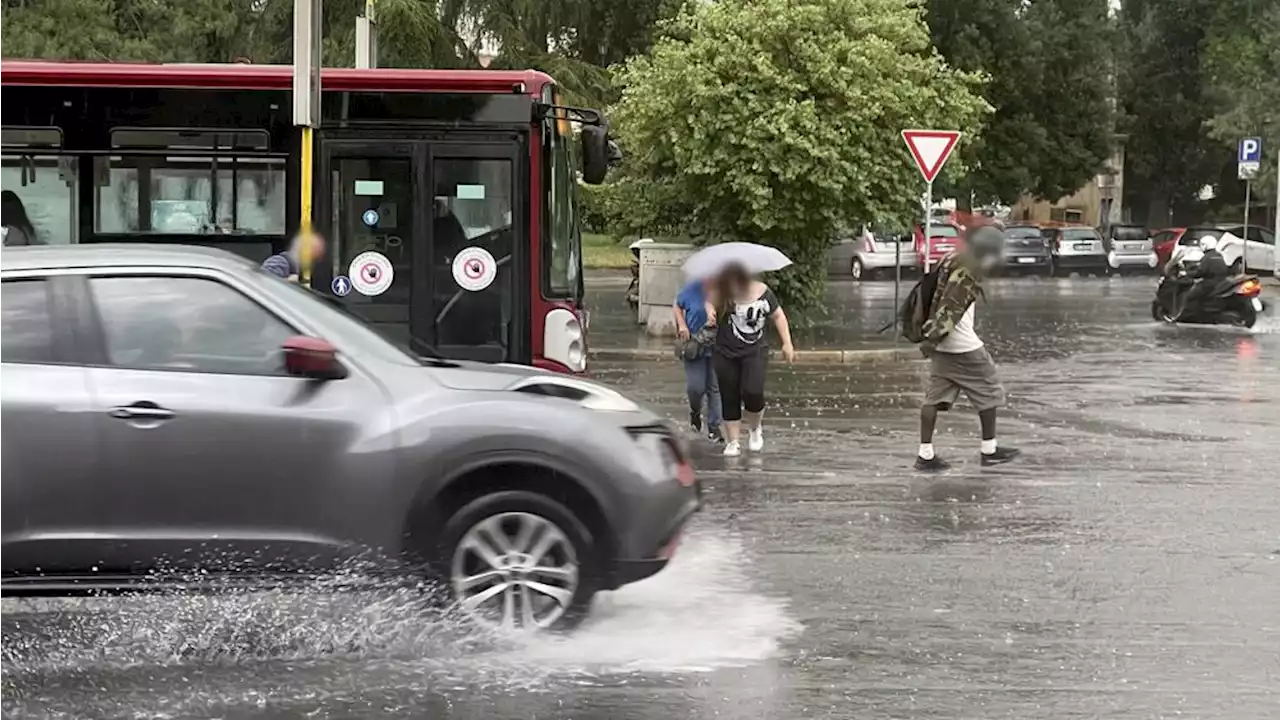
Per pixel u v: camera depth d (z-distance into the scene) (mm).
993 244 15078
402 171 14984
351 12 43250
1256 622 9359
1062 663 8398
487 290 15039
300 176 14844
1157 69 87312
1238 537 11984
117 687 7809
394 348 8734
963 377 15203
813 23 28797
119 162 14695
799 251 30625
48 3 52438
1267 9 77500
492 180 15055
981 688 7926
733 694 7773
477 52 47844
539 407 8508
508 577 8492
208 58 54906
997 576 10578
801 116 28000
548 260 15102
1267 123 56875
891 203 29266
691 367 17297
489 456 8359
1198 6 85500
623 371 24969
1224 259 35188
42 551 8109
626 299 40000
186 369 8352
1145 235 60719
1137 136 87875
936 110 29922
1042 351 28984
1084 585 10320
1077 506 13305
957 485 14375
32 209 14633
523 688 7836
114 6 56188
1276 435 17906
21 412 8070
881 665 8336
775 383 23656
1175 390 22641
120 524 8180
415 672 8102
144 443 8141
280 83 14812
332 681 7934
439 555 8445
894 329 30422
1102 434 17969
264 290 8562
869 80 28797
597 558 8531
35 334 8312
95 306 8383
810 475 14930
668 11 61531
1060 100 70312
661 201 30625
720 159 28688
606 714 7422
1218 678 8125
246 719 7301
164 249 8711
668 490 8648
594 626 9023
